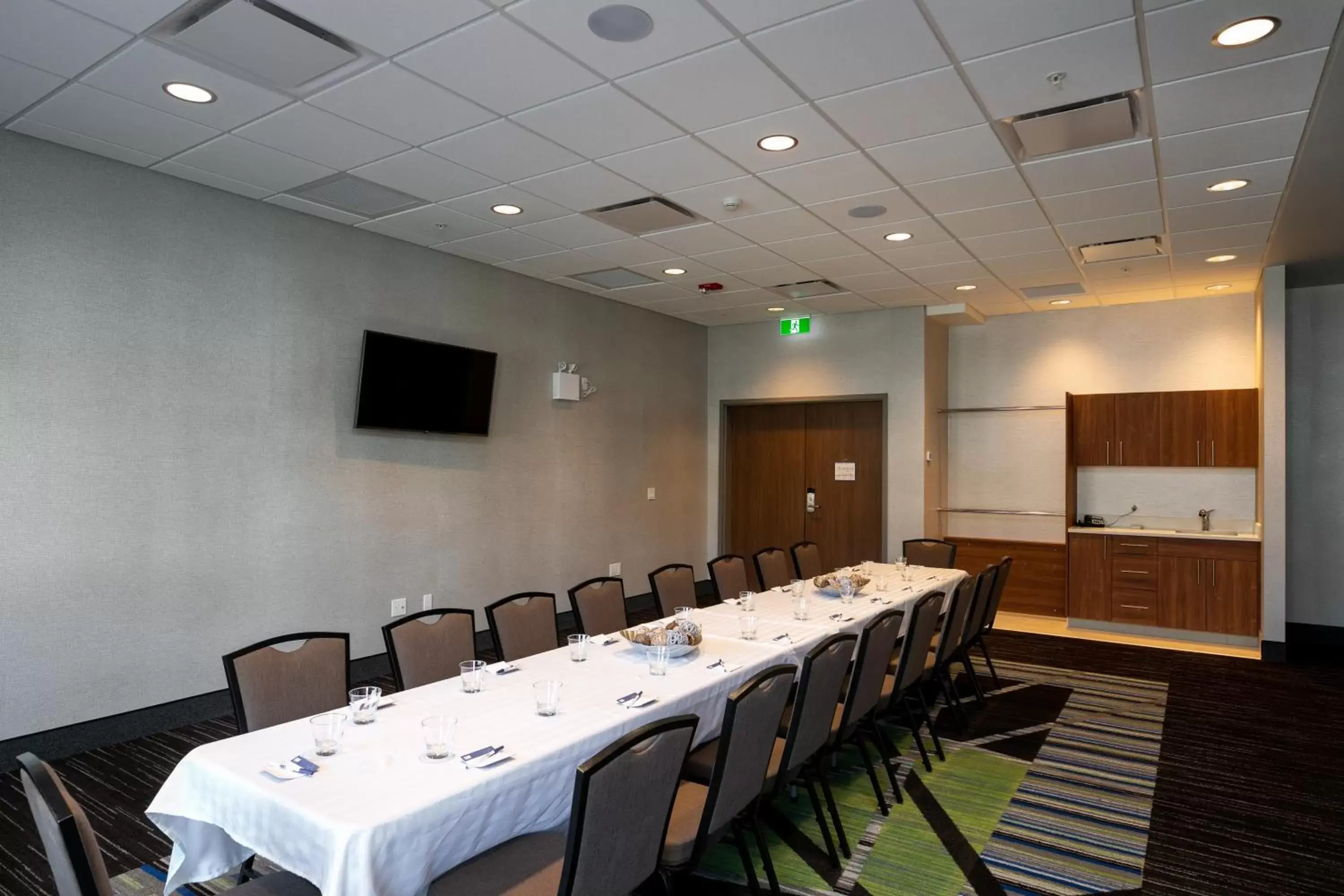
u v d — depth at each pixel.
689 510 9.10
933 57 3.14
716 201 4.89
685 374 9.06
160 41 3.08
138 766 4.10
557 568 7.32
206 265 4.79
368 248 5.70
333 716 2.41
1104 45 3.04
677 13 2.84
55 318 4.17
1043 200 4.81
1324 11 2.79
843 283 7.09
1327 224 5.23
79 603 4.25
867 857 3.28
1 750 3.97
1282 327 6.44
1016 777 4.13
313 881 1.97
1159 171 4.32
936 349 8.40
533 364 7.07
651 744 2.08
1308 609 7.23
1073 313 8.13
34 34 3.03
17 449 4.04
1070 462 7.70
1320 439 7.18
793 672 2.73
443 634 3.66
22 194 4.04
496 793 2.22
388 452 5.86
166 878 3.07
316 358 5.38
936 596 4.12
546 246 6.00
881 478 8.56
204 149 4.18
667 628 3.64
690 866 2.43
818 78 3.32
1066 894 3.01
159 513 4.57
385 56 3.17
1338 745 4.60
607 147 4.07
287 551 5.21
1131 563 7.35
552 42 3.05
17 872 3.05
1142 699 5.49
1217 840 3.46
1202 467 7.45
